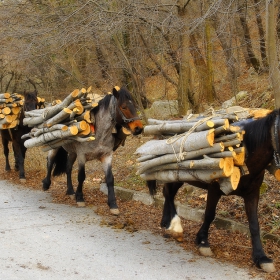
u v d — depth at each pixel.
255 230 4.65
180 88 10.08
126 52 10.84
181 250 5.25
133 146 10.66
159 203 6.96
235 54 12.49
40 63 13.28
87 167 10.02
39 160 10.38
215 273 4.55
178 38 9.64
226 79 13.42
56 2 10.00
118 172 9.02
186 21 9.03
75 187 8.62
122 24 8.92
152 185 6.23
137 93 10.56
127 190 7.67
